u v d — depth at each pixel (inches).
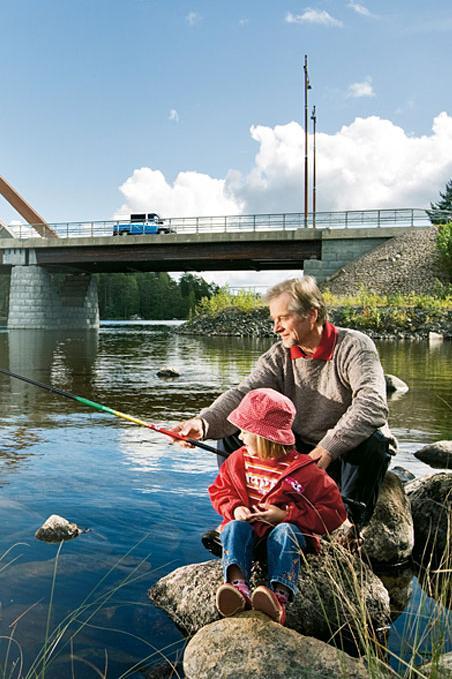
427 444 224.1
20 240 1697.8
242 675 83.4
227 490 108.4
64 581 107.3
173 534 129.6
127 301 3934.5
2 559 114.5
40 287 1723.7
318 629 101.6
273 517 100.9
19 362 567.8
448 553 112.7
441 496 142.0
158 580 108.9
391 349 737.6
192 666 85.6
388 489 134.8
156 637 93.3
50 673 81.9
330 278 1359.5
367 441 117.6
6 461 189.6
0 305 2655.0
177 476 173.9
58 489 159.3
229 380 426.9
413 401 330.3
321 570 108.0
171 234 1508.4
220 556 118.9
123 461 191.0
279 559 97.6
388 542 127.0
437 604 104.7
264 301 125.8
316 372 125.2
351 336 123.4
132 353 696.4
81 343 922.7
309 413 127.6
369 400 116.3
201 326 1235.9
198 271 1899.6
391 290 1213.1
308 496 103.1
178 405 313.0
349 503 117.3
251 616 93.6
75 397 136.4
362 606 92.6
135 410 296.0
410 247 1341.0
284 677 83.3
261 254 1478.8
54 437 228.8
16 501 148.6
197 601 101.8
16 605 98.4
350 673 84.0
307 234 1423.5
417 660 88.4
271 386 131.3
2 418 269.6
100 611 98.4
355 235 1407.5
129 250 1582.2
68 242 1628.9
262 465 106.2
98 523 135.0
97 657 86.6
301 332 121.4
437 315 1013.8
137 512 142.3
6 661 83.8
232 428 131.8
